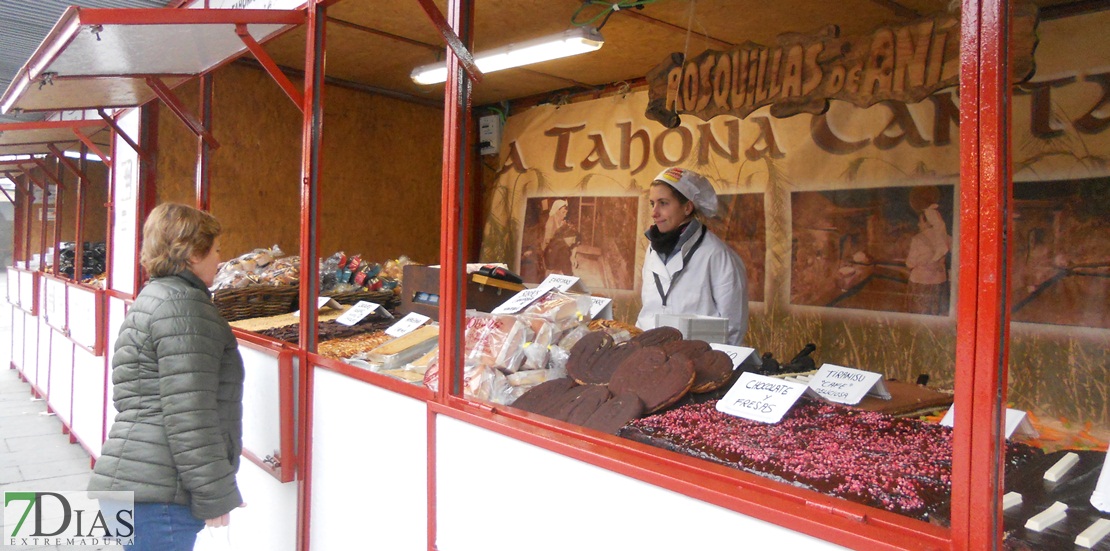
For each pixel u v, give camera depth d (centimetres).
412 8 379
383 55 473
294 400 256
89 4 482
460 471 171
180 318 200
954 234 360
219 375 217
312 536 247
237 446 225
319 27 256
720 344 220
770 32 392
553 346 227
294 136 525
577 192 540
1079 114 311
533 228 573
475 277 291
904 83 271
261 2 318
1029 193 327
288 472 253
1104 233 304
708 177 468
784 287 434
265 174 512
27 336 751
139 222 436
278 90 515
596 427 156
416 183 601
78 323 534
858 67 285
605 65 468
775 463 128
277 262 396
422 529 189
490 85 536
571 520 139
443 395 182
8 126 386
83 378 519
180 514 202
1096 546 97
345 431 227
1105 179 304
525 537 151
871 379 179
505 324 224
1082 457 132
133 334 203
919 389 195
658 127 491
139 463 198
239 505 207
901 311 382
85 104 365
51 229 1011
